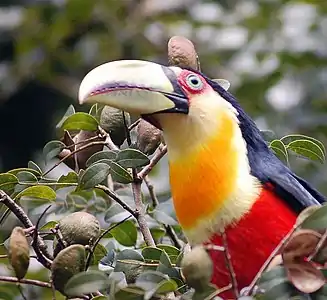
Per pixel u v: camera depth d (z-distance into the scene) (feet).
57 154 27.76
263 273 22.12
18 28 52.54
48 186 26.40
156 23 51.52
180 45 27.43
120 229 28.43
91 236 24.75
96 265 26.40
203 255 21.68
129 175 26.45
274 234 25.67
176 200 26.43
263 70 44.70
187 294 22.79
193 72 26.45
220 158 26.08
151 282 22.86
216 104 26.45
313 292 22.08
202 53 46.26
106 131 27.48
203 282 21.68
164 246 26.35
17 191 26.55
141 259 25.53
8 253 22.70
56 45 51.80
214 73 46.34
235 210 25.75
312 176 42.24
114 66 25.57
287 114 44.04
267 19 45.93
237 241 25.80
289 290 22.17
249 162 26.45
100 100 25.12
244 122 27.02
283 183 26.13
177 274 24.45
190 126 26.05
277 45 45.19
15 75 52.47
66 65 52.19
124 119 27.20
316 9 46.26
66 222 24.77
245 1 48.01
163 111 25.76
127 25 51.72
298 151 28.50
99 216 29.84
